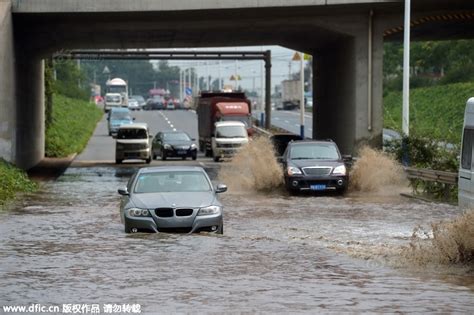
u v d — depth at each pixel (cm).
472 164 4047
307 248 3569
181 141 11744
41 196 6544
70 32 8788
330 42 9462
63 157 12031
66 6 7738
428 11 8325
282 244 3691
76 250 3506
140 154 10706
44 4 7744
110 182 7925
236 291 2591
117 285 2691
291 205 5875
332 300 2458
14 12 7819
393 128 7944
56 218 5012
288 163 6788
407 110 7600
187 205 3938
